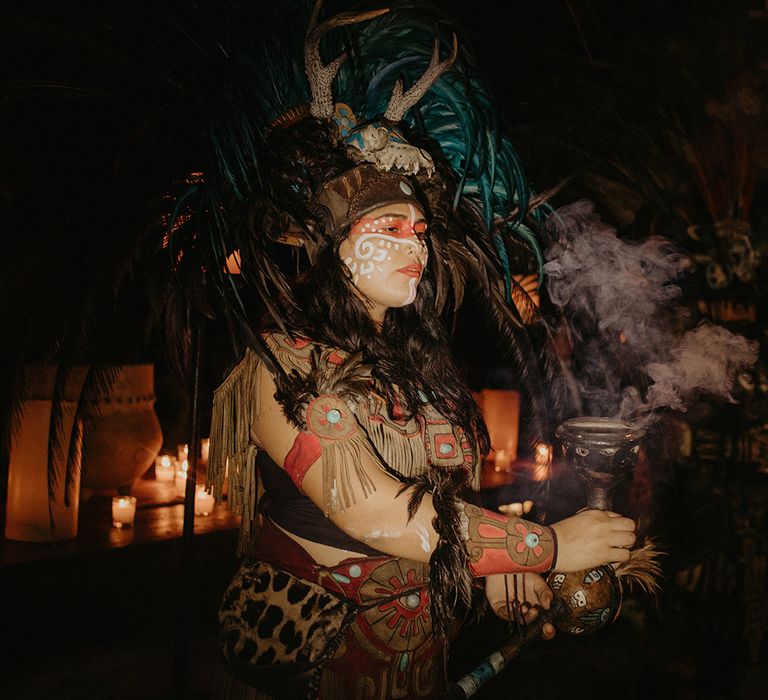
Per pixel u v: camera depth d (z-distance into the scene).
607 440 1.61
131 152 1.85
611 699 3.12
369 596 1.57
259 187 1.56
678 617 3.34
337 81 1.77
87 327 1.81
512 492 4.03
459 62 1.79
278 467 1.61
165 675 2.93
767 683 3.12
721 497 3.21
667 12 3.35
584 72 3.06
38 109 2.73
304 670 1.54
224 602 1.64
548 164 2.91
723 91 3.34
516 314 1.96
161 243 1.81
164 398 4.49
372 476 1.47
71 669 2.88
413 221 1.59
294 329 1.58
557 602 1.68
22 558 2.88
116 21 1.83
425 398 1.68
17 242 1.94
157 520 3.40
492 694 3.15
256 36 1.70
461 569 1.45
